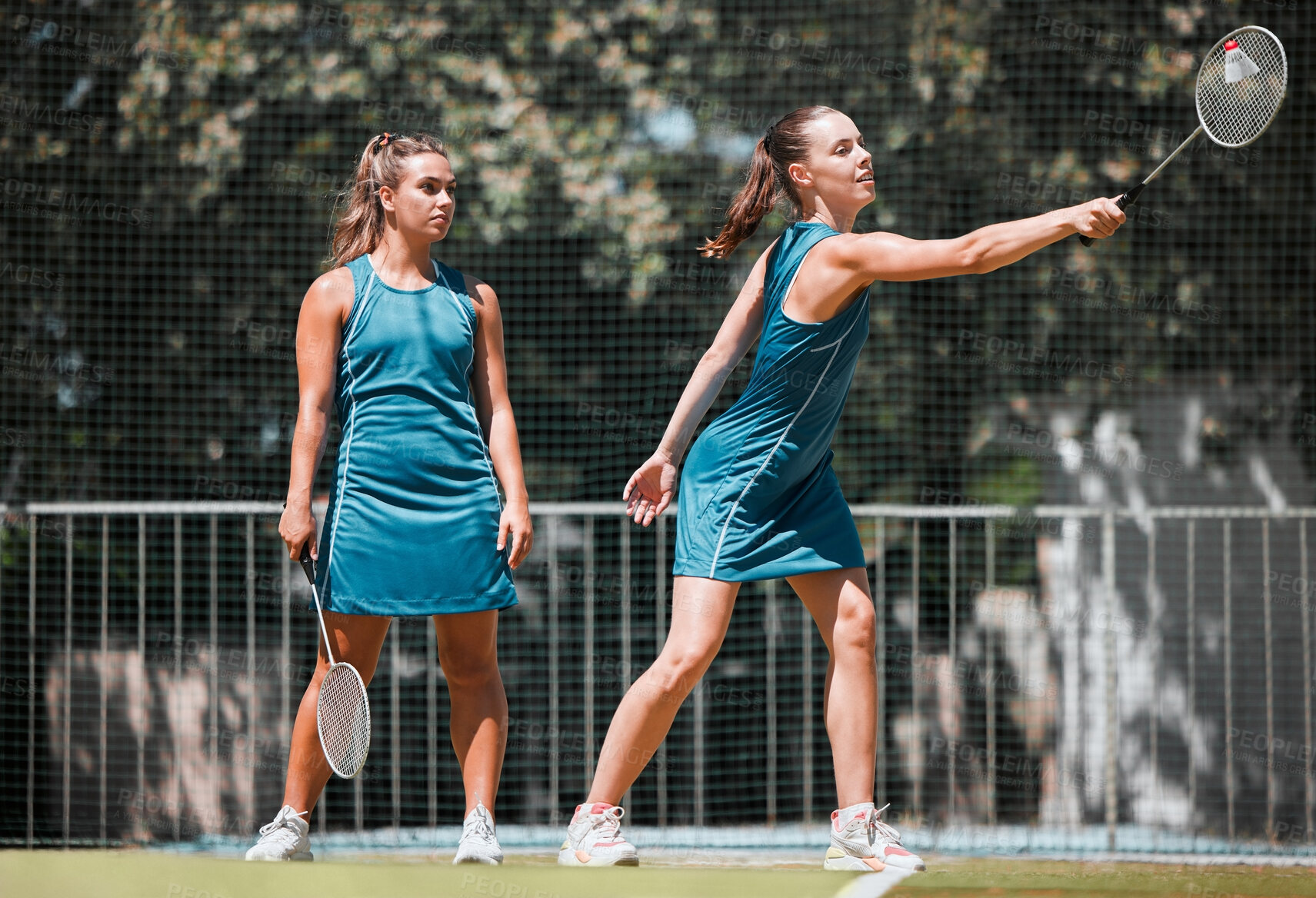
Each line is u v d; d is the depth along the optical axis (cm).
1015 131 2547
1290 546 2408
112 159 2514
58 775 2208
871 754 934
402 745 2262
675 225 2497
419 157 962
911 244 873
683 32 2564
